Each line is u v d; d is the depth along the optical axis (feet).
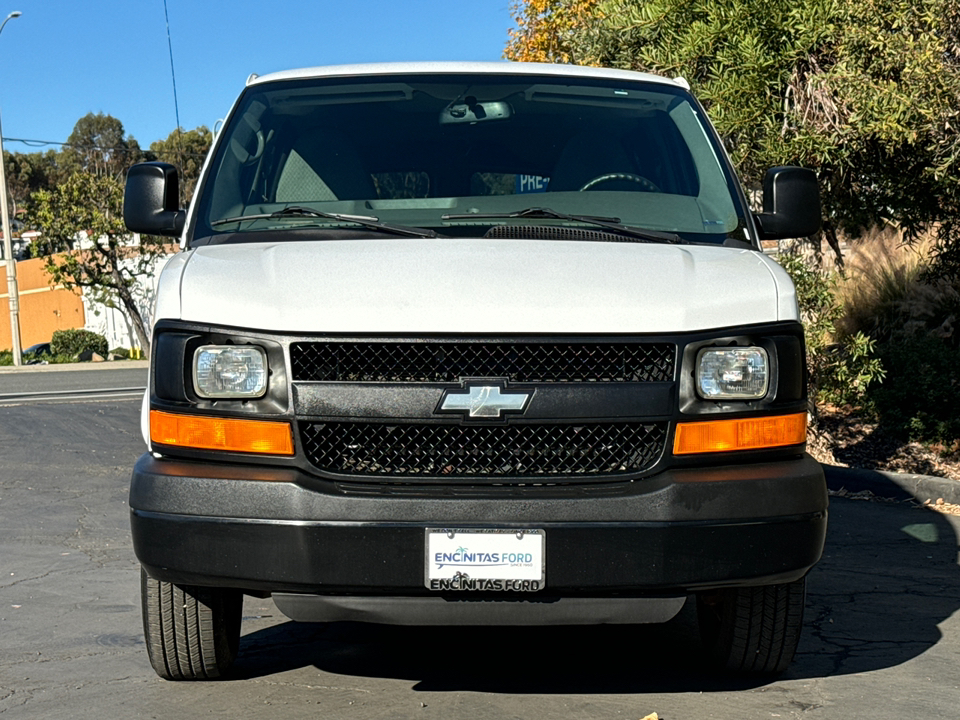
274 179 15.53
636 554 11.78
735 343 12.39
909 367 37.19
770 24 30.14
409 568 11.71
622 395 12.03
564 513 11.74
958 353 38.22
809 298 32.01
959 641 16.46
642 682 14.44
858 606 18.45
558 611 12.11
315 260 13.05
